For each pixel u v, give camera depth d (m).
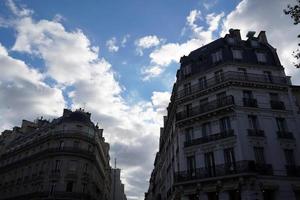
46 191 49.59
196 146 32.97
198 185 30.31
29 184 54.16
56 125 56.50
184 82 38.06
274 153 29.81
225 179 28.69
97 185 63.22
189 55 41.31
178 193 32.25
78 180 51.81
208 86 34.97
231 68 34.28
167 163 48.12
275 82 34.00
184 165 33.22
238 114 31.23
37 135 60.56
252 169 27.84
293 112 32.56
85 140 55.66
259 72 34.59
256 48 36.66
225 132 31.06
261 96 32.94
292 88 34.09
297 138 31.22
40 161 54.41
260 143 30.09
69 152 52.47
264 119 31.59
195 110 34.78
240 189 27.45
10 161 64.38
